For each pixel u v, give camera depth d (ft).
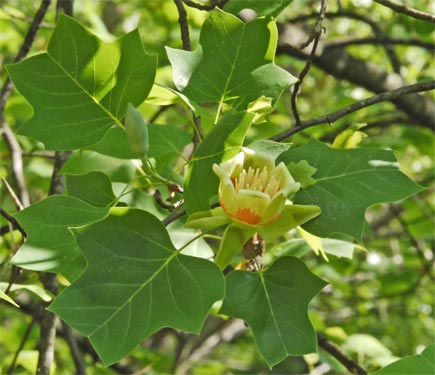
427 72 8.85
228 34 3.51
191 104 3.48
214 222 3.26
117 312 3.12
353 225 3.30
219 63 3.52
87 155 4.08
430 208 8.48
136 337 3.10
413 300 9.91
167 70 6.07
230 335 9.09
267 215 3.22
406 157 10.00
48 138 3.44
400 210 8.83
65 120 3.44
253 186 3.27
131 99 3.46
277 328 3.24
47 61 3.39
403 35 8.29
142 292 3.15
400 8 3.97
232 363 11.47
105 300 3.13
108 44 3.39
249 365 12.02
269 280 3.31
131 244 3.20
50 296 4.26
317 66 6.44
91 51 3.39
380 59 9.48
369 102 3.83
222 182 3.21
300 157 3.41
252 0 3.68
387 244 10.22
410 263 8.63
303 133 6.90
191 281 3.17
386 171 3.37
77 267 3.33
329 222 3.31
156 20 7.62
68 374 7.55
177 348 8.18
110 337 3.10
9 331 7.38
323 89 9.53
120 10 9.16
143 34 8.82
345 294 8.18
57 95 3.42
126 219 3.22
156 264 3.19
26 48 4.62
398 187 3.34
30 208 3.31
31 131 3.43
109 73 3.42
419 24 6.29
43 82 3.41
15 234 5.42
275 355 3.22
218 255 3.26
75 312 3.10
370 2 8.41
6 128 5.10
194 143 3.65
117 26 9.13
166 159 4.01
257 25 3.51
